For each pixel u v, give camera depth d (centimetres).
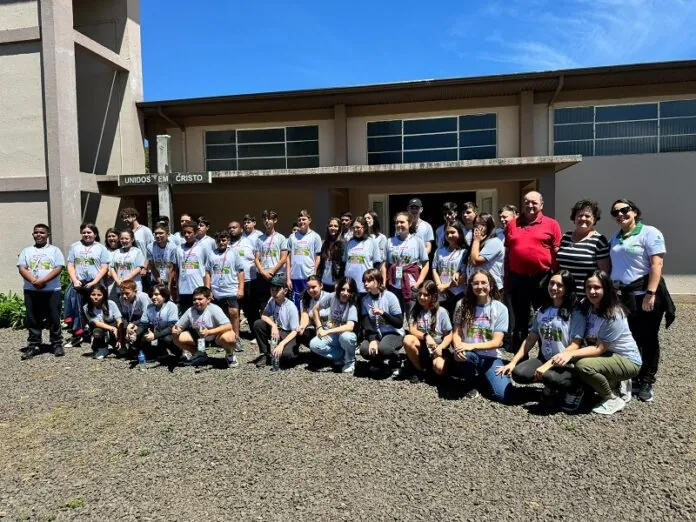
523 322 508
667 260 1130
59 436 388
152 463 339
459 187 1248
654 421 387
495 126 1220
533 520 267
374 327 512
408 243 570
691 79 1102
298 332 545
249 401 447
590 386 406
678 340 645
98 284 618
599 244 447
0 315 820
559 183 1175
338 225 636
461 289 527
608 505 280
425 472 319
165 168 913
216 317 553
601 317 403
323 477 315
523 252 492
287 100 1223
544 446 350
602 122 1173
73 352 652
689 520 266
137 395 474
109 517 278
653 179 1131
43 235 632
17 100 1029
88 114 1280
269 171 1045
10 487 314
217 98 1222
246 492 300
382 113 1266
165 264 684
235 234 674
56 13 1005
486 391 455
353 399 446
